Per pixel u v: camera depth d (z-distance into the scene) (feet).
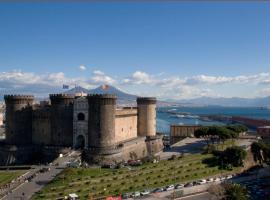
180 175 577.84
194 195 516.73
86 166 590.55
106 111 645.92
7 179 526.98
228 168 636.89
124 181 527.81
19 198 448.24
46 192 467.93
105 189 495.41
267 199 497.87
